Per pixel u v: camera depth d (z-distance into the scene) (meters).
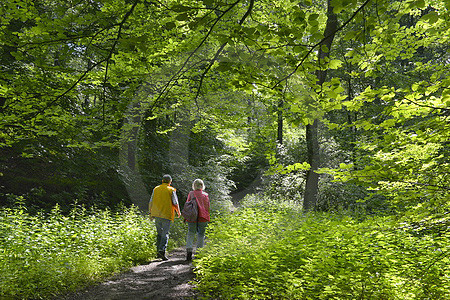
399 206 6.93
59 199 11.42
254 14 7.12
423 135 3.88
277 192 19.05
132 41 3.17
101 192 13.62
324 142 15.62
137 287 5.70
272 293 4.72
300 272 5.15
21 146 10.63
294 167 4.25
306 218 9.12
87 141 7.31
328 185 13.84
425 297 4.08
